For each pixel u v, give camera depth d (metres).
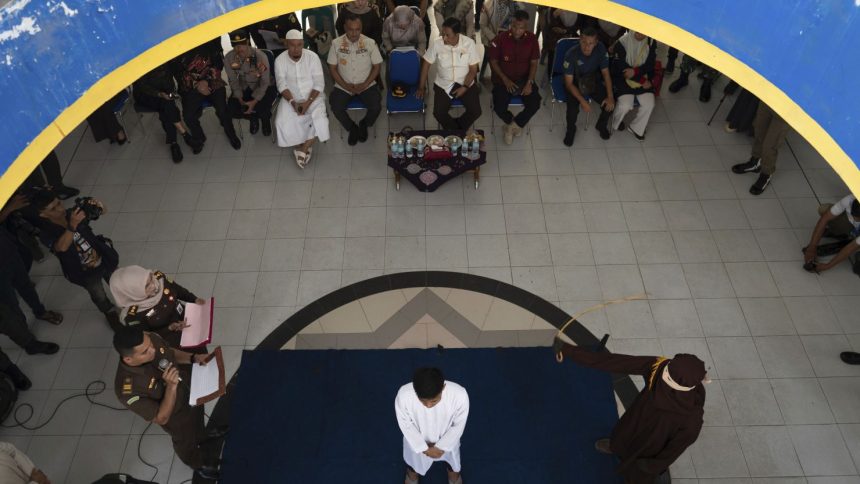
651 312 5.65
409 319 5.64
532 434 4.91
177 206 6.52
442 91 6.67
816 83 2.66
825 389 5.15
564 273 5.94
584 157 6.91
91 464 4.86
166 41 3.09
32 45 2.55
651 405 3.78
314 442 4.91
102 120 6.68
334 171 6.82
